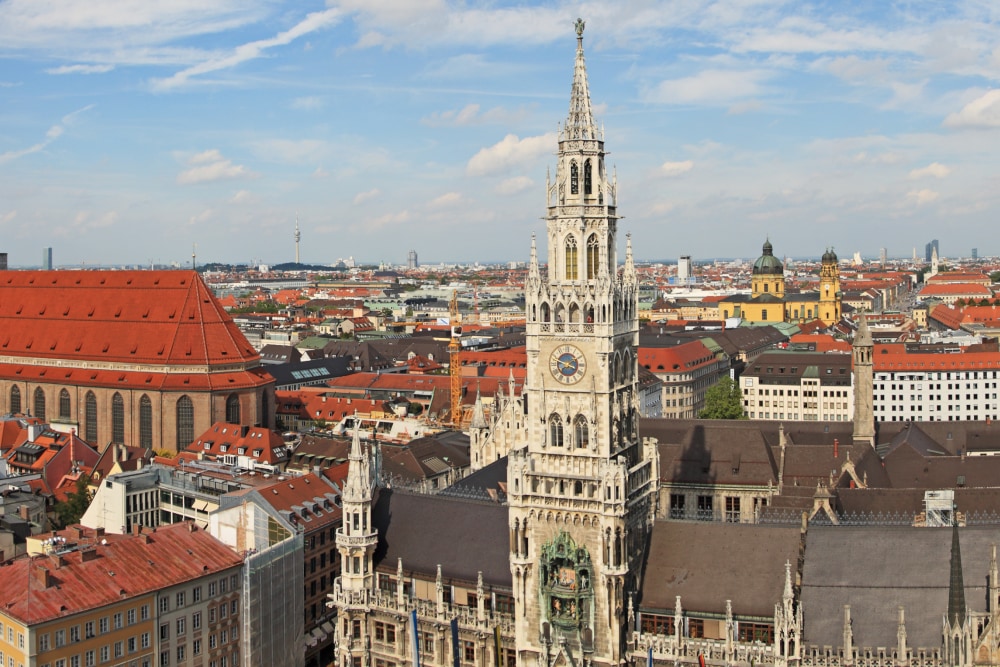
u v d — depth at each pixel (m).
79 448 194.00
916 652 85.88
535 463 93.56
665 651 91.44
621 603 91.12
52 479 186.25
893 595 89.62
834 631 88.38
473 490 126.19
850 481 140.62
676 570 95.88
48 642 98.56
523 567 94.06
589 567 91.31
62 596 101.88
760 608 91.38
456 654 85.88
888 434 176.88
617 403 93.12
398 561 104.44
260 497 131.62
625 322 94.38
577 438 92.25
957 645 83.62
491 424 149.88
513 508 93.62
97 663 103.00
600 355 90.12
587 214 91.06
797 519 124.69
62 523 159.75
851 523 119.88
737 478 154.88
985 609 88.38
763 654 88.56
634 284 96.00
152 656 108.38
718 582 94.00
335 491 144.00
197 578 112.69
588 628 92.00
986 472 148.50
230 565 116.88
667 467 159.38
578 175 91.06
